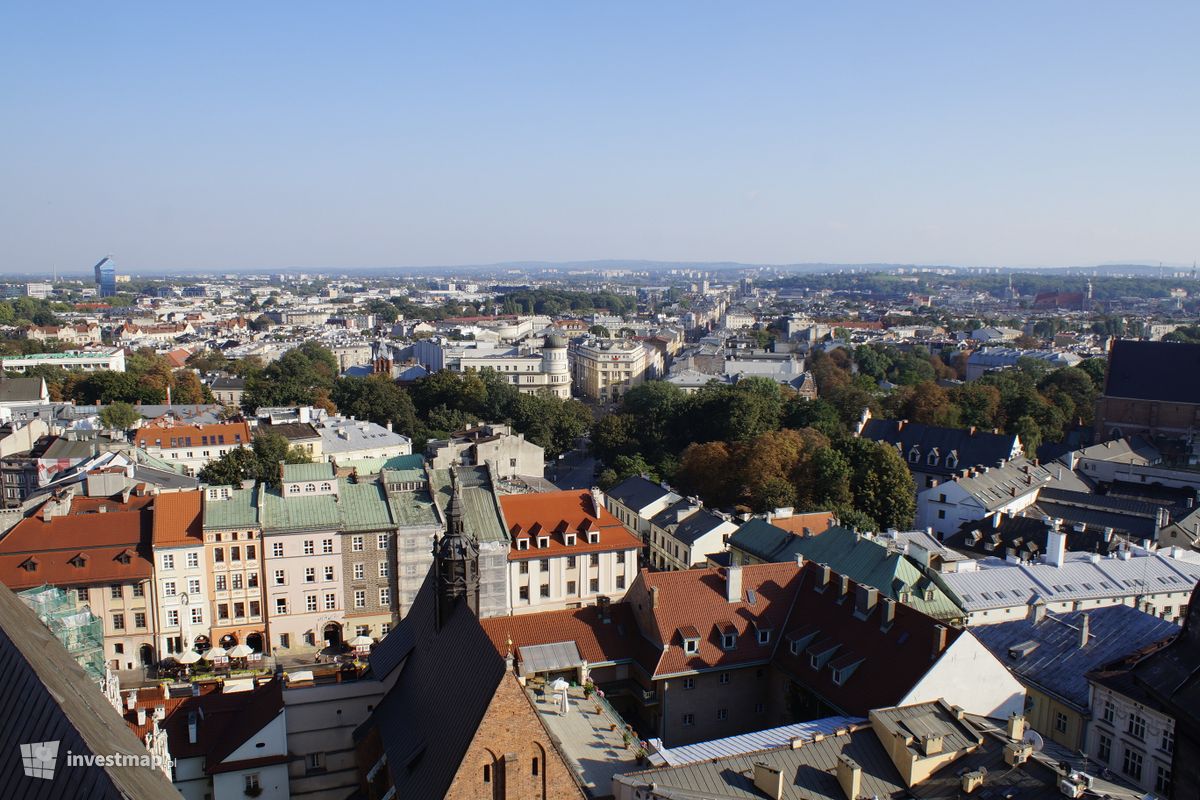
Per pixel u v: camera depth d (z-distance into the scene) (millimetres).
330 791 75250
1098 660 84812
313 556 119938
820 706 82500
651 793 59250
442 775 54938
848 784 61719
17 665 38188
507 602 122438
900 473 167500
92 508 122938
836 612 88062
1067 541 140500
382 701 73500
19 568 110500
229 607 118562
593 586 128000
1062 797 58406
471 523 122938
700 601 91312
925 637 77500
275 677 77938
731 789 60875
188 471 185125
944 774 63656
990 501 161875
